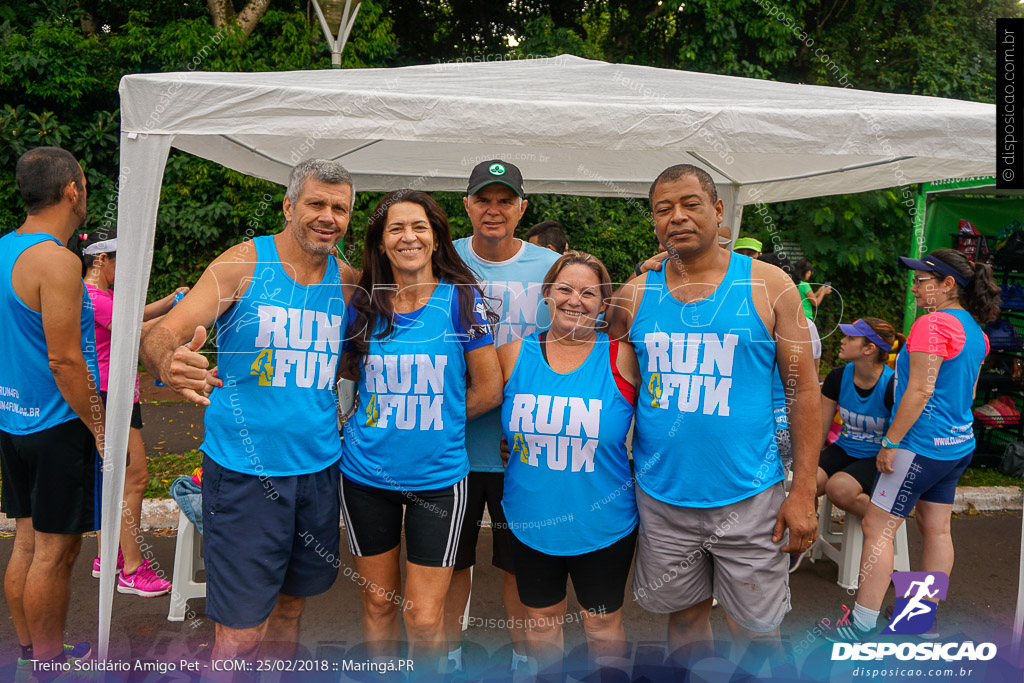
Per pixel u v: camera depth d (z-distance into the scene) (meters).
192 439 5.19
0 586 3.14
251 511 1.99
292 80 2.33
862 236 6.59
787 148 2.21
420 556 2.11
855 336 3.12
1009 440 4.98
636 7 9.93
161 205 7.54
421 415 2.06
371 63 8.38
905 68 9.26
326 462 2.09
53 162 2.29
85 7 9.14
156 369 1.83
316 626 2.90
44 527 2.32
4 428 2.34
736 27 8.91
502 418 2.16
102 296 2.82
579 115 2.16
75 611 2.95
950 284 2.74
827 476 3.30
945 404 2.66
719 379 2.03
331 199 1.94
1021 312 4.89
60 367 2.21
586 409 2.03
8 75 7.63
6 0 8.60
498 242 2.39
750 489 2.06
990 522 4.26
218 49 7.76
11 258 2.25
